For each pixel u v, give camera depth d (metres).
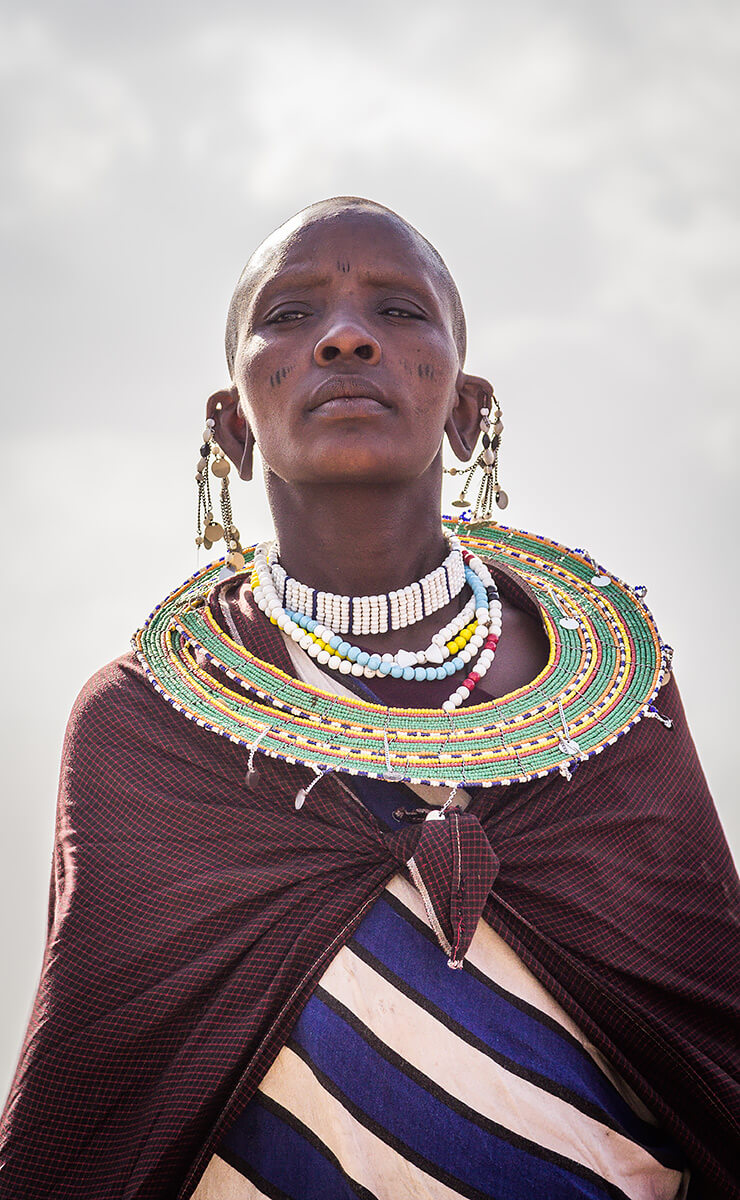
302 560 3.15
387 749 2.80
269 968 2.69
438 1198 2.54
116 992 2.73
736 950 2.95
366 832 2.79
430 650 3.08
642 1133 2.74
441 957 2.69
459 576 3.20
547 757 2.85
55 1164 2.66
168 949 2.74
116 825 2.88
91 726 3.02
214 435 3.36
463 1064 2.61
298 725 2.85
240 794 2.86
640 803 3.01
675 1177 2.71
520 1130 2.59
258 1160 2.60
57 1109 2.68
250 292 3.11
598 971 2.80
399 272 2.98
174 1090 2.61
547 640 3.27
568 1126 2.60
